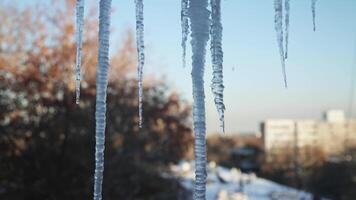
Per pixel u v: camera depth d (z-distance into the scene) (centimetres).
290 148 6431
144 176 1911
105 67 341
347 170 4975
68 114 1766
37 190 1736
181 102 2372
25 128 1767
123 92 2020
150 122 2220
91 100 1820
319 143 6975
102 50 340
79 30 374
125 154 1839
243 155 8338
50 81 1814
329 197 4903
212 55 339
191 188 2491
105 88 341
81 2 376
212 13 340
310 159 5462
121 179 1803
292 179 5566
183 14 346
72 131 1772
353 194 4750
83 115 1777
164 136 2269
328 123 7256
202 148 318
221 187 4731
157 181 2050
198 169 315
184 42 350
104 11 342
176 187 2200
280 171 6331
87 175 1772
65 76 1822
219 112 340
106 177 1762
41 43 1836
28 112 1778
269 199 4266
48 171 1745
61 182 1750
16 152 1748
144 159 1966
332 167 5091
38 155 1753
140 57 362
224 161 9012
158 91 2342
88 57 1820
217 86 341
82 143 1773
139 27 360
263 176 6888
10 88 1786
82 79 1816
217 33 339
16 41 1844
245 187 4981
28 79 1795
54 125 1767
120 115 1916
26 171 1752
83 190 1742
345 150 5281
